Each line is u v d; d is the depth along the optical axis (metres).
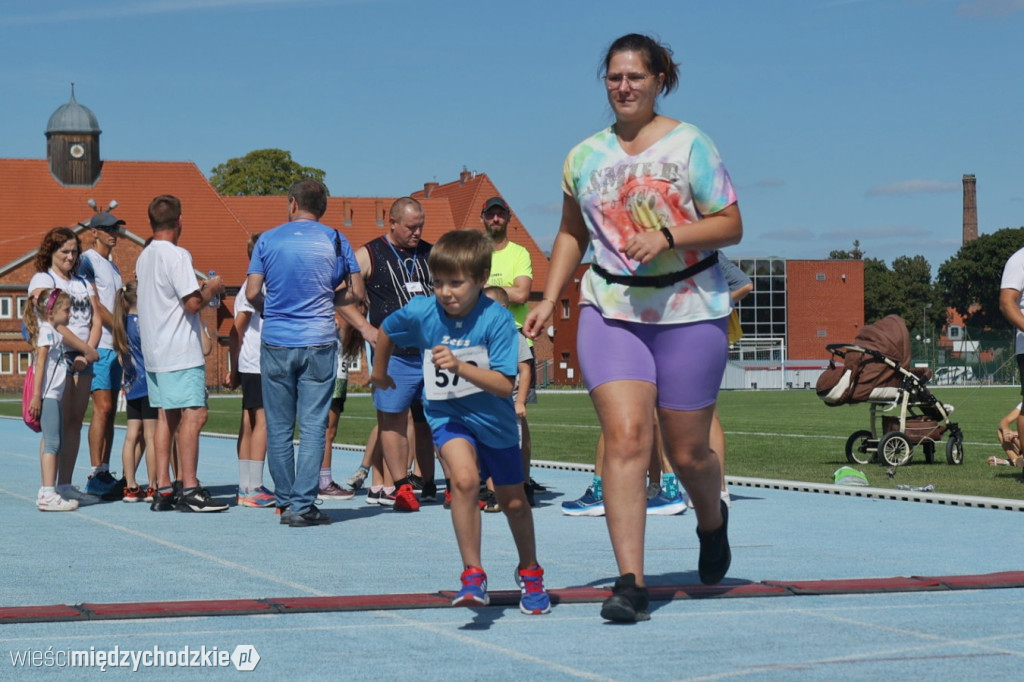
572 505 10.27
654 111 5.94
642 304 5.79
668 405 5.91
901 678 4.57
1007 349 85.38
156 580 6.82
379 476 11.61
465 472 5.74
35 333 10.53
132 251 81.25
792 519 9.80
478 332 5.88
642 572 5.72
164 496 10.57
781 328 95.50
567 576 7.01
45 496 10.52
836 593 6.33
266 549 8.11
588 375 5.88
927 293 136.25
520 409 11.03
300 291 9.70
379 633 5.35
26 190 80.44
